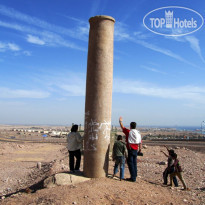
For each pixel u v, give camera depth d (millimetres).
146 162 16969
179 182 10438
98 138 7582
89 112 7688
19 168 15008
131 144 8086
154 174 12195
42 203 5992
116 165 8047
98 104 7609
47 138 53250
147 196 6816
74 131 8477
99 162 7594
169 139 46281
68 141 8445
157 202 6504
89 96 7738
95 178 7590
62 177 7383
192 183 10320
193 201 6906
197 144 33875
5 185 10953
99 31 7828
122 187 7121
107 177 7797
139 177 10398
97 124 7586
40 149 28047
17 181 11750
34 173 13141
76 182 7277
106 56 7781
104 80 7695
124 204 6047
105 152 7688
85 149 7746
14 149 25750
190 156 20766
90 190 6547
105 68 7734
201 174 12625
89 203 5895
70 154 8422
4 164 16406
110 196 6363
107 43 7836
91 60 7820
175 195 7367
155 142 38969
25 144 33281
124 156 8156
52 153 24484
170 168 8703
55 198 6117
